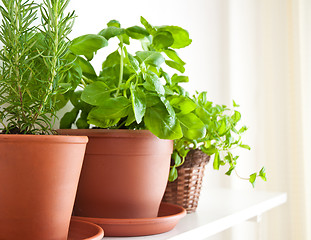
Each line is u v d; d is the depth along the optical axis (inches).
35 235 19.2
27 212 18.9
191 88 58.4
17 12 20.4
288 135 83.8
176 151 32.9
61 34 21.2
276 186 83.0
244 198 49.3
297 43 84.6
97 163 25.4
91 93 25.1
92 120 26.0
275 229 83.0
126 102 25.0
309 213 81.7
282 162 83.4
